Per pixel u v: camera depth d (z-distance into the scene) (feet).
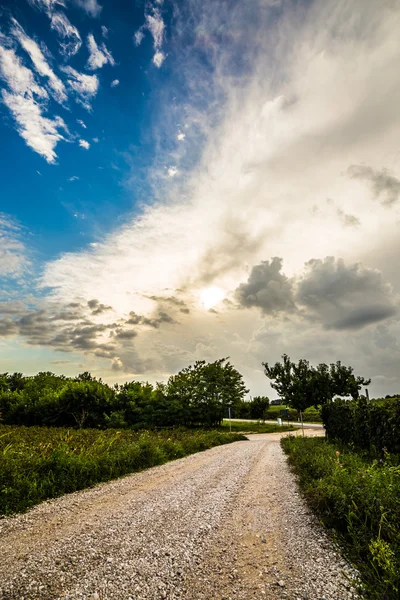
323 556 13.24
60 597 10.75
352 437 42.47
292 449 45.91
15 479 23.30
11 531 16.92
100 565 13.01
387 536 12.69
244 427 127.65
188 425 115.96
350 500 15.84
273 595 10.73
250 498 23.50
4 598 10.64
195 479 30.89
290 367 72.59
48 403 96.78
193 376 122.52
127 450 38.22
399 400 32.55
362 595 10.05
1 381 132.46
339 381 66.13
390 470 17.60
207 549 14.61
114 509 20.92
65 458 29.32
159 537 16.02
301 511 19.56
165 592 11.09
